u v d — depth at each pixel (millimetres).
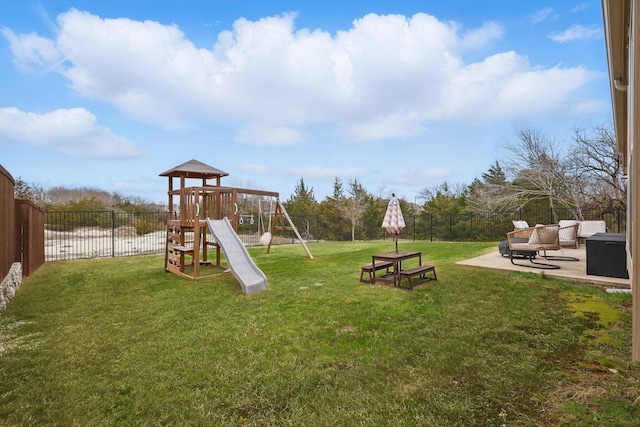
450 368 2533
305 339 3180
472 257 8258
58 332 3457
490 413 1987
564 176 14695
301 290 5164
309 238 19297
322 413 2014
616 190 13570
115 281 6164
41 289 5520
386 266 5867
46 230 17734
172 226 7457
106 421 1975
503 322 3482
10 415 2045
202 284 5875
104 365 2688
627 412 1964
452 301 4297
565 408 2016
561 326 3332
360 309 4078
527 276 5535
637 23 2506
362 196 24547
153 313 4113
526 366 2533
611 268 5113
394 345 2984
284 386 2326
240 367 2623
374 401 2125
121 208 20828
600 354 2715
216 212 7777
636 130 2516
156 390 2299
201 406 2104
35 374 2547
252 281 5305
